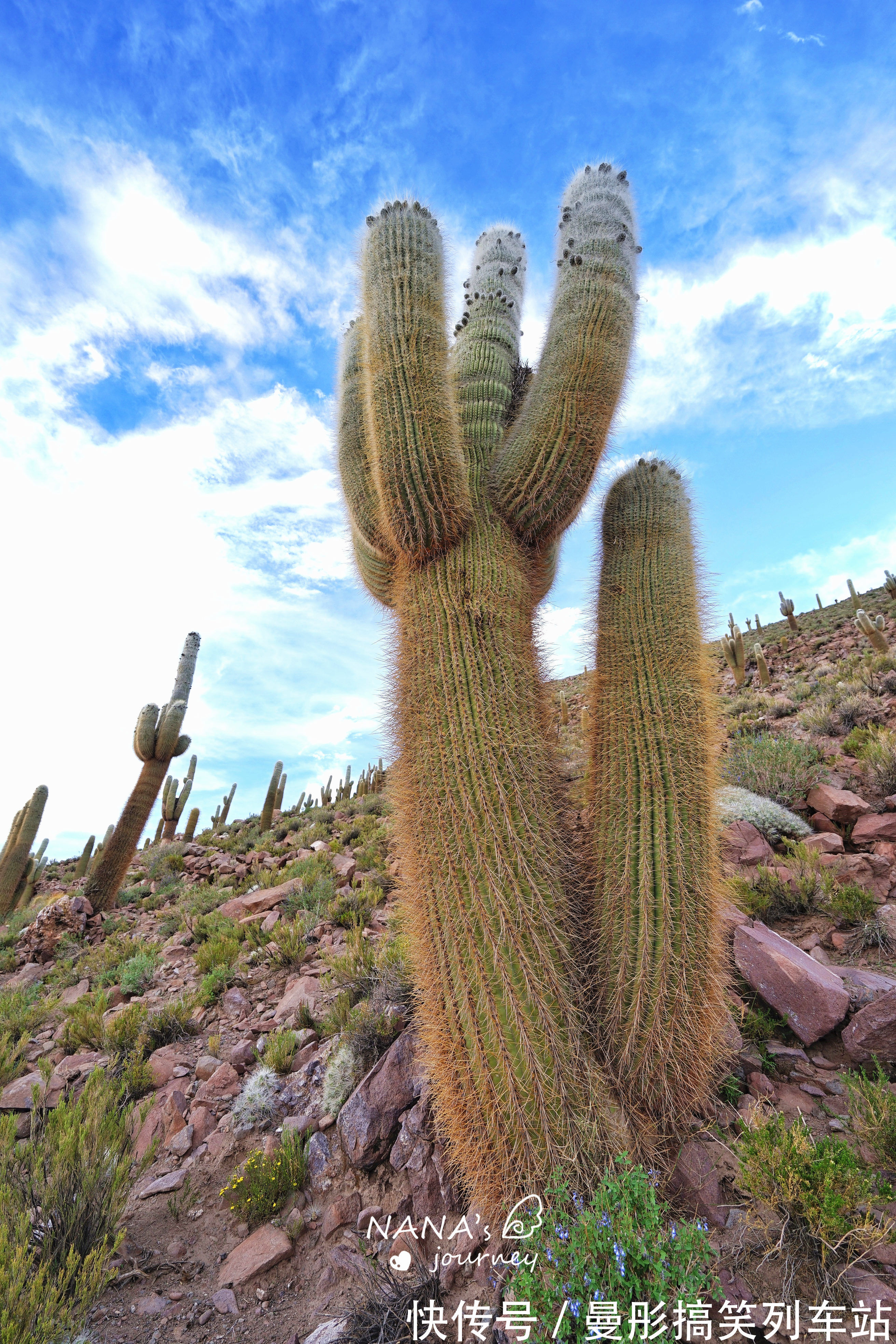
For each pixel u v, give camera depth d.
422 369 2.03
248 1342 1.44
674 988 1.58
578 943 1.68
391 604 2.36
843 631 10.83
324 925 3.80
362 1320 1.39
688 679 1.90
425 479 1.96
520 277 3.10
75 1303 1.52
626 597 2.07
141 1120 2.17
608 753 1.88
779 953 2.09
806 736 5.10
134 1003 3.18
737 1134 1.58
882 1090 1.52
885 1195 1.27
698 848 1.71
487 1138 1.48
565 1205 1.31
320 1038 2.57
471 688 1.82
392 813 2.02
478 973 1.53
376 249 2.21
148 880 7.81
